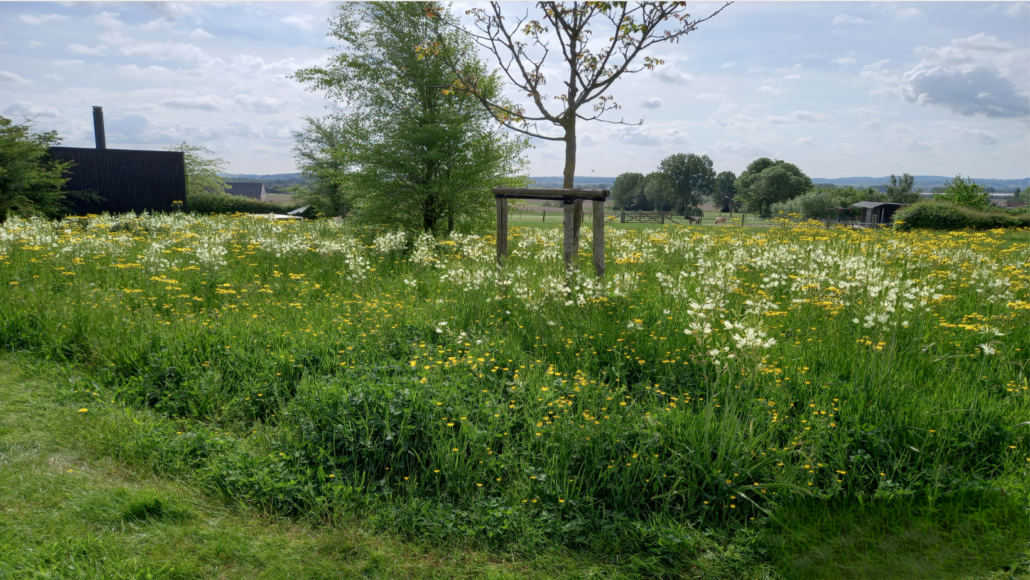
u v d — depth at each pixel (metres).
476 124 15.58
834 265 8.05
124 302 7.11
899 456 3.81
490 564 3.00
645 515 3.39
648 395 4.64
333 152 16.55
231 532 3.15
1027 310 6.04
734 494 3.41
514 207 16.47
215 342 5.71
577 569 2.97
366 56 15.73
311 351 5.46
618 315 6.31
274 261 10.35
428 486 3.64
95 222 14.04
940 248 10.45
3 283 7.85
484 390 4.62
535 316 6.25
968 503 3.41
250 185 106.75
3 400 4.67
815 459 3.68
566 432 3.87
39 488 3.43
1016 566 2.89
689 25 6.73
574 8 6.70
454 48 14.66
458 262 9.44
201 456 3.98
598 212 7.13
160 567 2.79
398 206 15.67
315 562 2.94
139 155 25.91
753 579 2.90
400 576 2.87
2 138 20.84
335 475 3.65
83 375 5.32
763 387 4.45
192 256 10.49
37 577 2.60
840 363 5.00
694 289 7.52
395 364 5.22
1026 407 4.22
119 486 3.52
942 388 4.46
